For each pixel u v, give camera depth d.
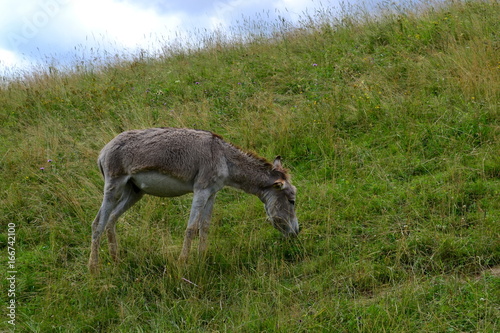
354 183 9.92
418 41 14.80
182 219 9.64
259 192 8.57
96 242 8.01
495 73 11.80
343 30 16.83
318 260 7.87
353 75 13.94
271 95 13.59
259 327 6.31
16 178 11.05
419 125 11.02
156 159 7.82
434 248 7.49
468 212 8.40
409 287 6.60
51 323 6.95
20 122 14.25
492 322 5.79
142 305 7.20
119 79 16.41
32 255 8.75
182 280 7.53
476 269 7.08
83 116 14.01
